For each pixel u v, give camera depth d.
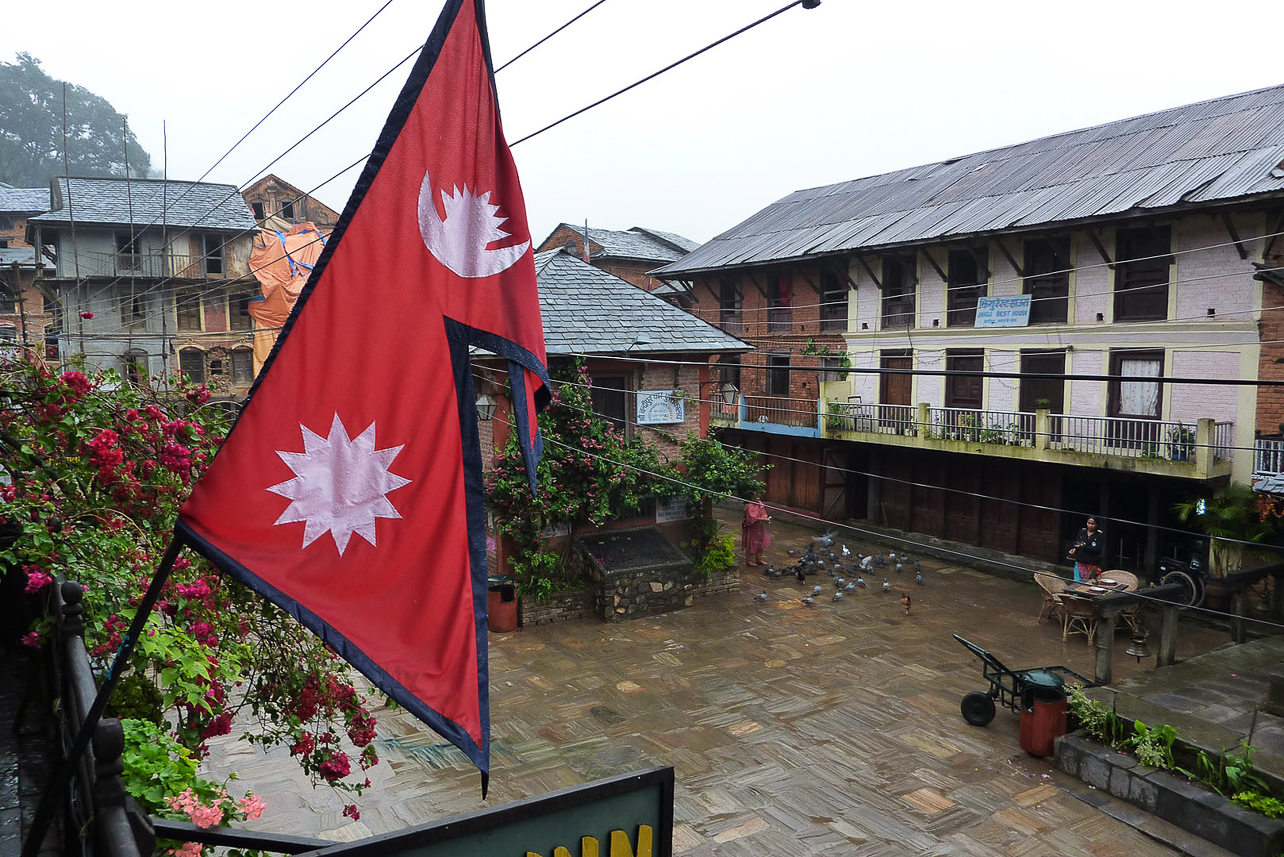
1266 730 10.91
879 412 24.44
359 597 3.27
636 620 17.47
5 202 39.34
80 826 3.11
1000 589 20.09
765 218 32.19
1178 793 9.84
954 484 23.73
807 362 27.08
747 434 29.86
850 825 9.95
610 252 38.91
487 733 3.35
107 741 2.60
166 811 3.79
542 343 3.96
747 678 14.41
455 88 3.82
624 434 18.59
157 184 31.52
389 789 10.53
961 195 23.94
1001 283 21.39
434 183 3.70
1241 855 9.22
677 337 18.81
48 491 5.03
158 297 29.64
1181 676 13.27
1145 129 22.27
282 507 3.18
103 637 4.32
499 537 16.95
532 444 3.90
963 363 22.48
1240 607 15.06
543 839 3.20
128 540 4.81
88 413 5.20
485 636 3.45
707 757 11.59
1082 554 17.36
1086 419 19.42
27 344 5.84
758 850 9.45
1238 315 16.86
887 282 24.33
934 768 11.30
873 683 14.23
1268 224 16.22
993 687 12.48
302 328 3.32
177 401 6.02
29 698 4.35
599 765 11.33
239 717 11.71
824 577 20.98
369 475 3.37
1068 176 21.39
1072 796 10.62
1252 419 16.78
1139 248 18.64
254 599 5.53
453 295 3.70
